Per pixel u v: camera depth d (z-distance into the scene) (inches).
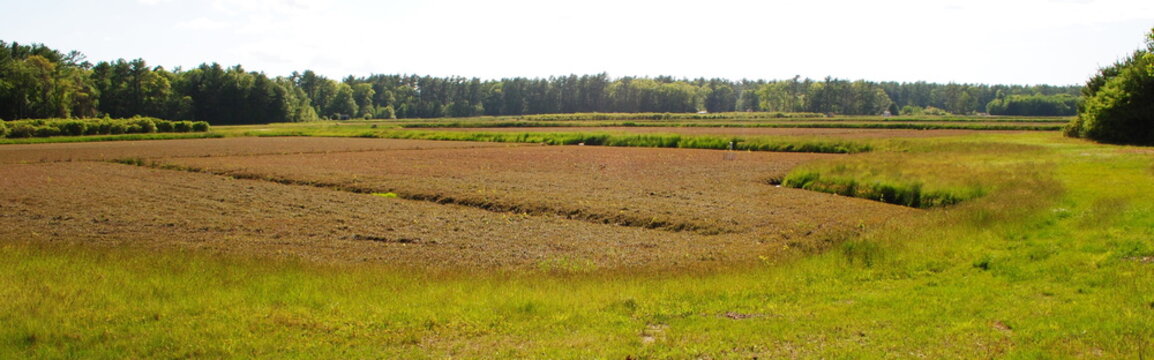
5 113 4429.1
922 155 1667.1
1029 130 3440.0
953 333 378.0
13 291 438.9
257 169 1498.5
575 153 2058.3
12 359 335.6
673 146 2438.5
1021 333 374.9
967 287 490.0
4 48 4579.2
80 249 639.8
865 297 466.9
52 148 2325.3
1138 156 1398.9
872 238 658.8
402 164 1652.3
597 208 939.3
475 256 660.7
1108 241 593.3
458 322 401.7
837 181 1165.1
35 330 370.0
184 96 5910.4
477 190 1130.0
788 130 3649.1
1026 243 616.1
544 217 903.1
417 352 353.7
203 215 888.9
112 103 5629.9
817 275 535.2
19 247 629.0
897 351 350.0
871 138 2568.9
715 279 520.4
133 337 367.6
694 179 1320.1
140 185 1206.9
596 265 618.5
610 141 2576.3
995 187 995.9
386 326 394.9
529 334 383.2
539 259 647.8
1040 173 1122.7
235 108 6092.5
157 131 3619.6
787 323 399.2
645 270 577.9
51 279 482.6
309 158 1855.3
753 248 695.1
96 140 2925.7
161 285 470.9
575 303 445.7
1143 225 644.1
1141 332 365.7
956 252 593.9
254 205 976.9
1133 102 2005.4
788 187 1218.6
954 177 1101.1
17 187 1163.9
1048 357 335.3
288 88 7003.0
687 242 733.9
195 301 435.8
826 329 388.2
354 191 1175.6
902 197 1055.6
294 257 640.4
